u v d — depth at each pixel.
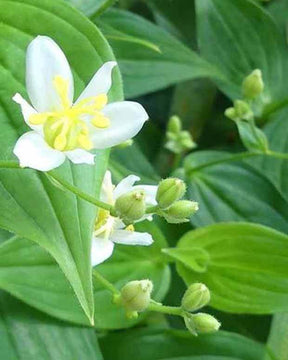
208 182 0.25
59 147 0.15
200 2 0.27
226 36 0.28
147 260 0.21
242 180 0.25
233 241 0.21
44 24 0.16
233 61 0.28
